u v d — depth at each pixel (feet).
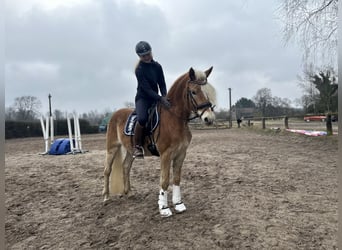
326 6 35.73
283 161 27.20
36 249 11.13
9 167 29.50
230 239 10.87
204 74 13.24
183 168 25.17
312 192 16.56
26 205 16.61
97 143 60.13
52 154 39.68
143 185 20.02
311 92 138.41
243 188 17.83
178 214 13.78
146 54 14.07
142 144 14.74
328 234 10.93
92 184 21.20
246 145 42.24
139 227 12.53
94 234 12.17
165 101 13.73
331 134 44.19
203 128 115.75
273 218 12.67
